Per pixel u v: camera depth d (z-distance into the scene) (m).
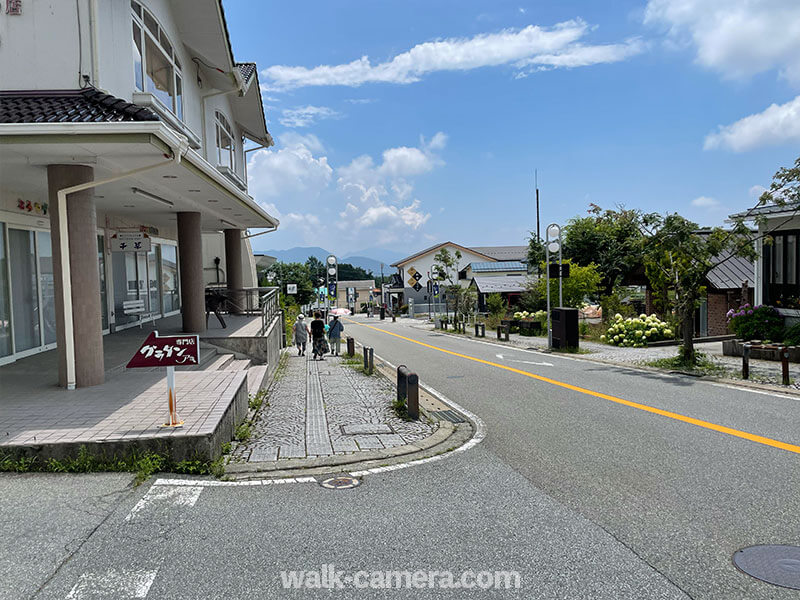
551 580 3.61
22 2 8.22
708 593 3.44
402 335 29.77
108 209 13.49
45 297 11.21
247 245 30.20
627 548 4.06
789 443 6.81
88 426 5.99
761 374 12.05
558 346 18.84
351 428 7.98
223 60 14.09
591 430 7.69
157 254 18.16
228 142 18.56
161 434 5.68
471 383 12.33
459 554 3.97
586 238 34.25
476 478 5.71
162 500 4.87
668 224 13.36
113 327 14.28
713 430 7.51
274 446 6.90
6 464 5.36
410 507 4.87
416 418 8.58
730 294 21.77
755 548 4.04
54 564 3.73
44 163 7.68
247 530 4.33
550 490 5.32
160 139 6.99
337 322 20.89
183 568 3.71
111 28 8.95
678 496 5.09
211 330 14.64
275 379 13.53
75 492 4.97
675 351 17.25
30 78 8.20
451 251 66.62
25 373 8.98
